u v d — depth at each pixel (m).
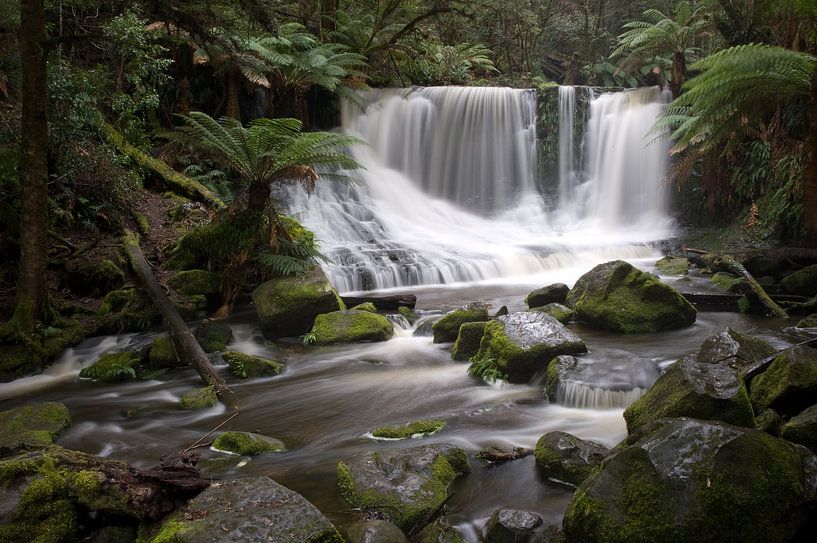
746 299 8.70
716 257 10.80
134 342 8.05
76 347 7.91
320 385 6.55
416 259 11.91
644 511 2.95
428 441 4.96
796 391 3.86
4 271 8.73
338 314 8.44
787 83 9.67
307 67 14.59
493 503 3.96
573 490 4.03
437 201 16.77
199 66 14.70
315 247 10.50
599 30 25.20
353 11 19.91
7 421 5.34
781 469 2.99
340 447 4.92
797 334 7.22
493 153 17.16
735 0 12.85
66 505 3.45
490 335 6.72
